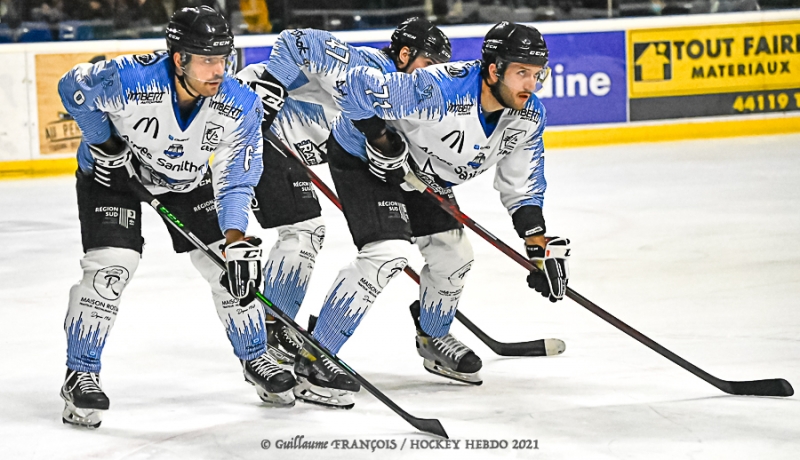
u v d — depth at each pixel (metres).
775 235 15.20
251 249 7.58
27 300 12.56
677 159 23.70
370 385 7.64
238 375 9.37
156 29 25.30
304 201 9.70
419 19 9.41
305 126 10.05
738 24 27.27
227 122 7.68
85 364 7.90
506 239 15.95
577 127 26.77
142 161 7.94
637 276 12.96
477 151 8.24
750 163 22.64
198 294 12.77
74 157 24.19
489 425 7.68
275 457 7.07
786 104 27.75
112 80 7.34
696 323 10.63
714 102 27.38
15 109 23.64
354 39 25.84
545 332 10.58
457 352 8.98
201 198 8.39
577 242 15.38
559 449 7.07
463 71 7.99
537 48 7.66
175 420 8.01
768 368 8.96
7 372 9.50
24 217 18.75
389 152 8.22
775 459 6.75
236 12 25.66
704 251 14.29
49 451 7.30
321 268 14.25
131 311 11.92
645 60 26.92
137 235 8.02
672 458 6.82
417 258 14.62
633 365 9.23
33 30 24.50
